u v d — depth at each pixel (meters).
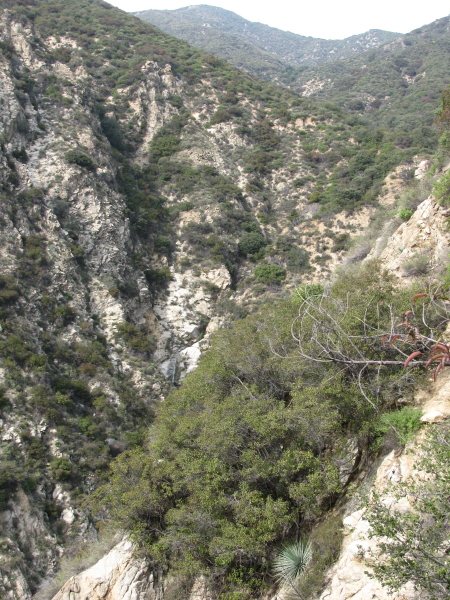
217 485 10.48
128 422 27.12
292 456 10.17
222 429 10.95
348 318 9.75
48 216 34.34
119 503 12.69
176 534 10.75
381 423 8.95
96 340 30.94
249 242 44.03
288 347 13.13
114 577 11.61
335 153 52.41
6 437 21.25
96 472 22.62
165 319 37.75
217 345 17.89
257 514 9.55
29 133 40.03
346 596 6.80
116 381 28.97
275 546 10.05
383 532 5.63
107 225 37.84
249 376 13.73
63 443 22.72
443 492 5.51
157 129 55.00
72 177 38.09
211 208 45.44
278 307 17.16
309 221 45.09
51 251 32.50
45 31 60.31
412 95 81.06
